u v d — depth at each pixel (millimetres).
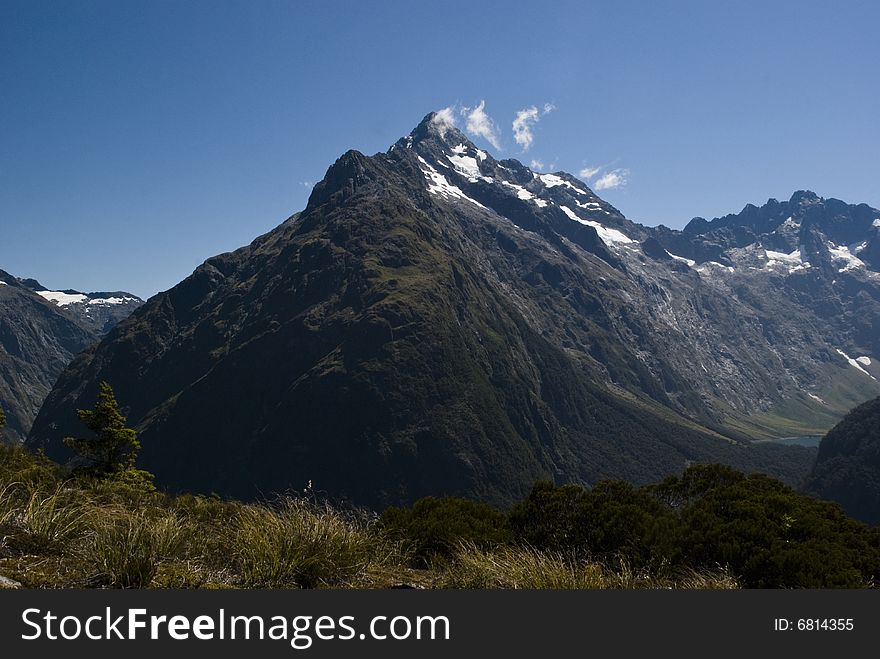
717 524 12914
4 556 8359
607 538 13305
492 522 15258
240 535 9797
